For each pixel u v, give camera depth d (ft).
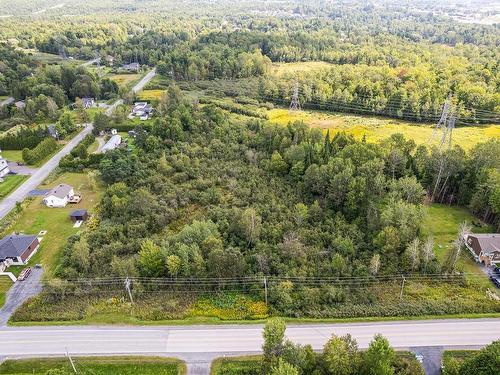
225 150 355.77
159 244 235.20
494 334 184.24
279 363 143.02
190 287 214.28
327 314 195.83
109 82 571.28
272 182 306.55
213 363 171.42
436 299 206.08
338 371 152.46
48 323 192.75
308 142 330.75
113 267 215.10
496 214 268.41
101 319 195.52
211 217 264.72
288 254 227.81
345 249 232.94
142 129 390.01
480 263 235.61
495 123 449.06
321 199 288.30
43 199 304.91
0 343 182.19
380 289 214.07
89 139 406.82
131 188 301.84
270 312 199.31
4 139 400.67
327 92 510.17
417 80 507.30
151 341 183.01
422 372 161.79
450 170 293.84
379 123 460.14
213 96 536.42
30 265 234.79
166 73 629.51
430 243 225.15
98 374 167.02
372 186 273.75
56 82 559.38
